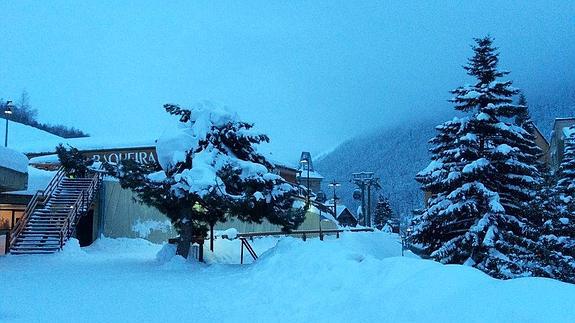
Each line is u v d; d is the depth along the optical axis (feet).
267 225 126.62
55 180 97.19
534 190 65.82
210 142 62.44
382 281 25.30
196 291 38.58
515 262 56.65
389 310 21.20
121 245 100.53
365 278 27.68
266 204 60.70
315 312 25.94
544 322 14.74
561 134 138.62
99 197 102.63
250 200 57.36
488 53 66.85
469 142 63.05
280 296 32.12
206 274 49.75
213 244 76.28
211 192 56.03
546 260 57.26
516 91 65.10
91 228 102.47
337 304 25.53
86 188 95.40
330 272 31.37
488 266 57.11
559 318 14.60
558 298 15.78
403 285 22.35
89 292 38.45
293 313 27.40
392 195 492.95
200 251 65.82
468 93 65.16
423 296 20.47
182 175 57.06
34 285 42.55
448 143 68.18
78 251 77.77
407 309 20.30
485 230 59.72
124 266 59.26
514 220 61.36
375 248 74.18
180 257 57.62
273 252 50.19
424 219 67.05
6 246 78.69
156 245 103.71
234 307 31.42
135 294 37.42
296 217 63.82
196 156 60.03
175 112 64.95
